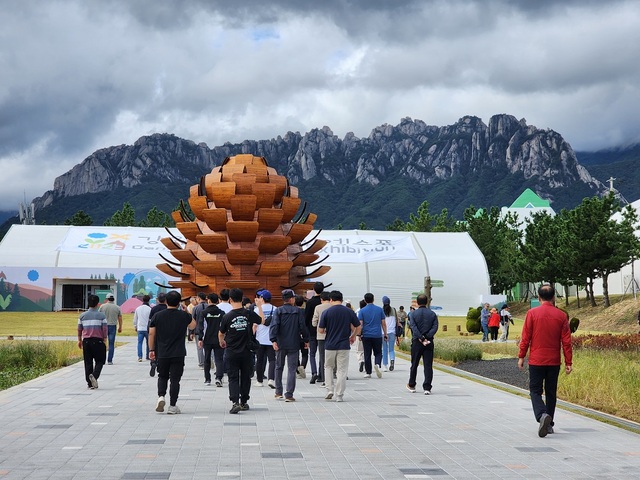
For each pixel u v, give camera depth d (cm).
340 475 825
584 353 2383
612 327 5841
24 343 2617
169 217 12988
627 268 7494
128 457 917
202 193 3712
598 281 8269
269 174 3747
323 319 1554
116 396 1577
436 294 7550
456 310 7550
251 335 1356
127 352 3155
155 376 2058
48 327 5334
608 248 6662
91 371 1723
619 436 1089
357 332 1557
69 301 7125
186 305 3350
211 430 1134
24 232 7569
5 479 797
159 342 1320
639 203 7675
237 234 3531
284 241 3569
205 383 1884
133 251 7325
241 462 891
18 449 967
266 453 950
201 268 3506
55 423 1194
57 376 2052
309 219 3803
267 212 3572
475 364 2573
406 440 1053
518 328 5841
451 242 8088
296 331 1528
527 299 9794
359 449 981
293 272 3716
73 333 4834
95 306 1759
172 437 1067
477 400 1547
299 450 973
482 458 924
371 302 2097
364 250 7706
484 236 10262
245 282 3491
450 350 2806
